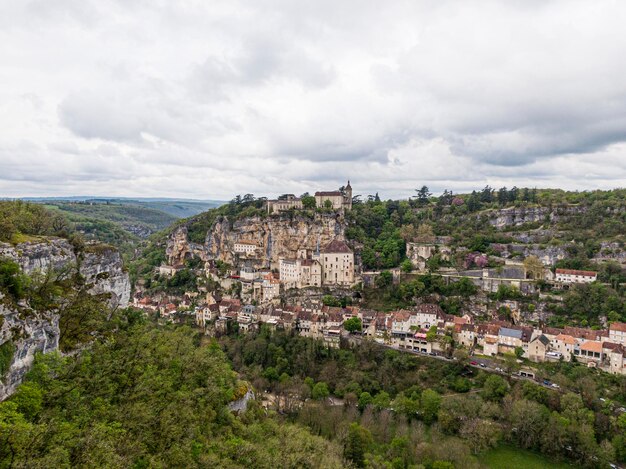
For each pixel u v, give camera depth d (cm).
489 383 12794
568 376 12862
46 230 9431
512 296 17888
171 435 5834
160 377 7088
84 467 4306
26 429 4288
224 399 8756
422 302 18888
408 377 14200
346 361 15512
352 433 10081
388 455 10162
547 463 10419
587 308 16238
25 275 6319
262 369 15825
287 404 13062
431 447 10119
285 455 7762
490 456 10638
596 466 10119
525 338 14425
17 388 5603
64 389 5678
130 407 5944
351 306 19550
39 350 6162
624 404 11669
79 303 8138
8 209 9144
